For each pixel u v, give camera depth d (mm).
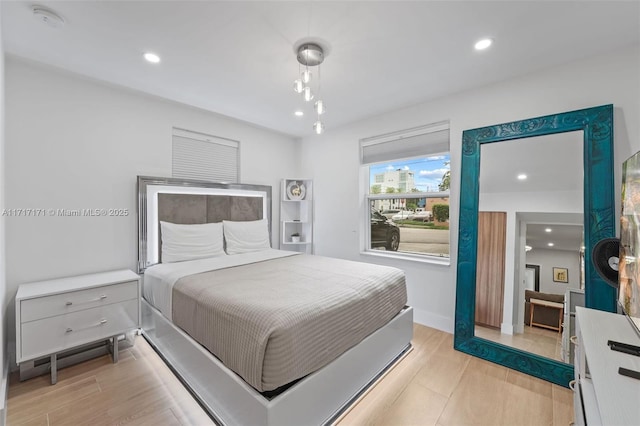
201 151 3283
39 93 2189
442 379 1986
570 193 2008
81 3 1480
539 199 2137
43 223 2207
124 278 2281
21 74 2107
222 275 2273
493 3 1477
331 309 1611
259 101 2895
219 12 1557
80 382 1907
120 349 2352
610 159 1850
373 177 3580
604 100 1935
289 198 4105
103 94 2520
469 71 2225
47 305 1872
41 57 2037
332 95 2711
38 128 2184
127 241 2672
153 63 2127
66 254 2318
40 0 1455
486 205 2396
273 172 4074
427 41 1826
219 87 2553
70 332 1965
